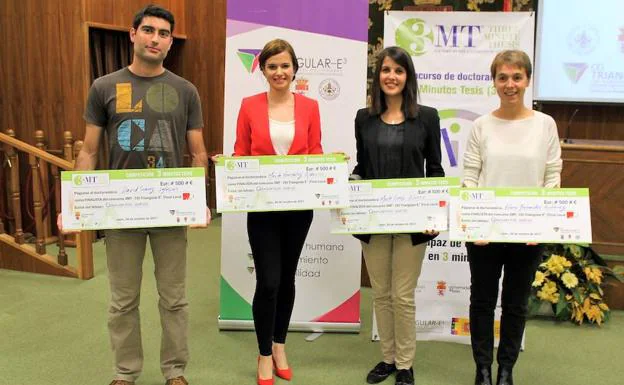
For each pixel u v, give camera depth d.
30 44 5.14
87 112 2.35
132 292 2.45
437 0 3.93
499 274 2.54
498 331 3.13
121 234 2.38
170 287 2.48
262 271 2.54
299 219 2.56
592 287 3.60
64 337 3.24
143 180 2.33
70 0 5.00
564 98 4.77
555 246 3.70
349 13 3.12
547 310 3.60
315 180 2.46
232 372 2.86
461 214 2.42
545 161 2.45
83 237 4.24
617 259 3.98
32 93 5.20
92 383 2.72
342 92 3.18
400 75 2.43
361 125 2.58
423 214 2.48
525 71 2.38
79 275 4.29
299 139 2.56
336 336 3.32
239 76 3.17
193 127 2.47
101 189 2.31
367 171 2.56
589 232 2.36
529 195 2.39
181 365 2.59
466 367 2.95
